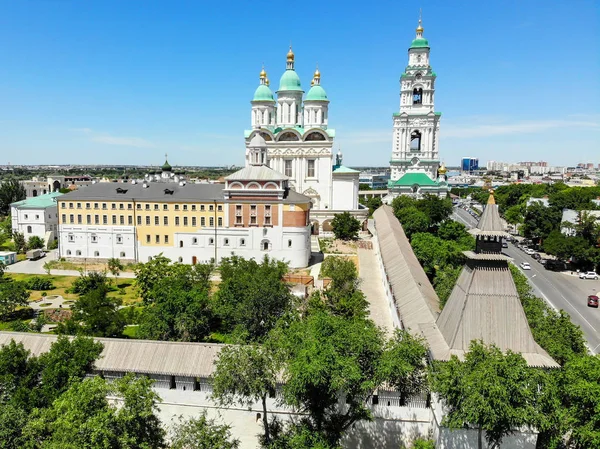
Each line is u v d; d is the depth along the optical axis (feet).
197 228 393.91
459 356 134.00
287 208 377.71
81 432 117.29
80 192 413.80
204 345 162.91
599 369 124.77
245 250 383.45
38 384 153.58
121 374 158.71
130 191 410.72
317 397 130.72
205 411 143.95
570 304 306.35
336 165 543.80
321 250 427.33
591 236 402.93
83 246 408.46
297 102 534.78
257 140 392.06
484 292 138.82
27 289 329.52
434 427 139.95
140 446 124.77
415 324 167.53
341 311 220.23
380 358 129.80
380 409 149.07
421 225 433.89
